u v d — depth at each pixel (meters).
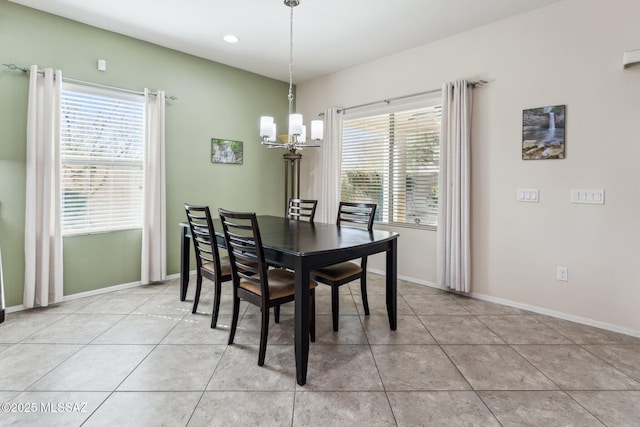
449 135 3.36
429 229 3.72
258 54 3.94
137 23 3.19
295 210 3.75
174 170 3.88
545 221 2.88
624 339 2.43
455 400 1.73
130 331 2.50
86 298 3.22
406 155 3.92
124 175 3.51
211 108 4.16
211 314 2.86
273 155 4.88
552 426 1.55
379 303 3.20
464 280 3.29
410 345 2.34
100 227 3.37
